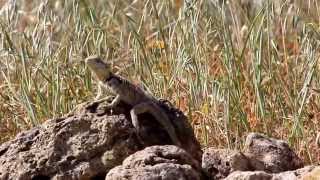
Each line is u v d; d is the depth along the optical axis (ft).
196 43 58.08
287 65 60.13
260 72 56.65
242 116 54.85
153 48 62.03
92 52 61.67
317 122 56.90
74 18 62.85
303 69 59.57
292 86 59.06
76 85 60.13
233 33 65.21
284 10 68.23
